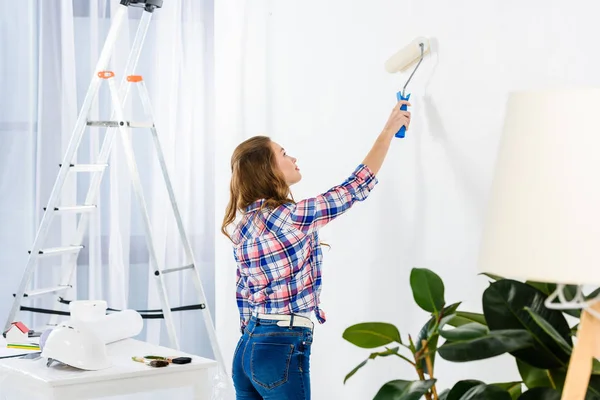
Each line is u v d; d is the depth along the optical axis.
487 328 1.64
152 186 4.16
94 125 3.41
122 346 2.84
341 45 3.07
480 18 2.39
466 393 1.59
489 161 2.37
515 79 2.27
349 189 2.55
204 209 4.26
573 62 2.08
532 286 1.67
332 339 3.17
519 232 1.22
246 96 3.80
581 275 1.17
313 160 3.28
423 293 1.87
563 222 1.19
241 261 2.66
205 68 4.25
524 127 1.24
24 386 2.48
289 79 3.44
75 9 4.05
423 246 2.65
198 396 2.56
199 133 4.24
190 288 4.25
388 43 2.81
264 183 2.63
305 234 2.54
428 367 1.82
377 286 2.89
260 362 2.58
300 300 2.60
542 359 1.57
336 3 3.09
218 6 4.08
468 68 2.44
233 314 3.99
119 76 4.06
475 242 2.42
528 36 2.22
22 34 3.98
